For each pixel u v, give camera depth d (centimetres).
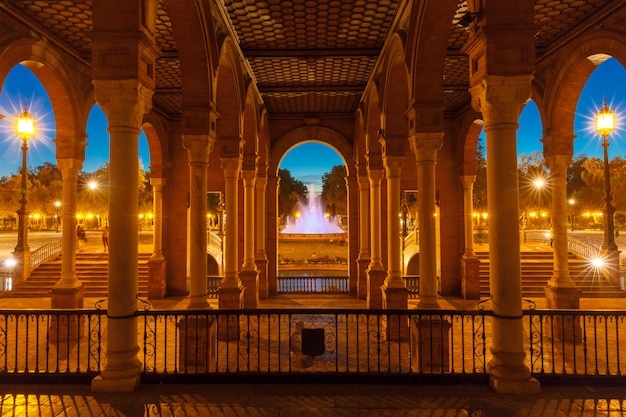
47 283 1510
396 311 555
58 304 905
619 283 1416
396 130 973
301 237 4288
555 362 736
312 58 994
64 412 462
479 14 538
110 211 543
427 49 696
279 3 764
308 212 6969
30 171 6556
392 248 986
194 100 726
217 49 756
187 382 543
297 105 1464
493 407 468
